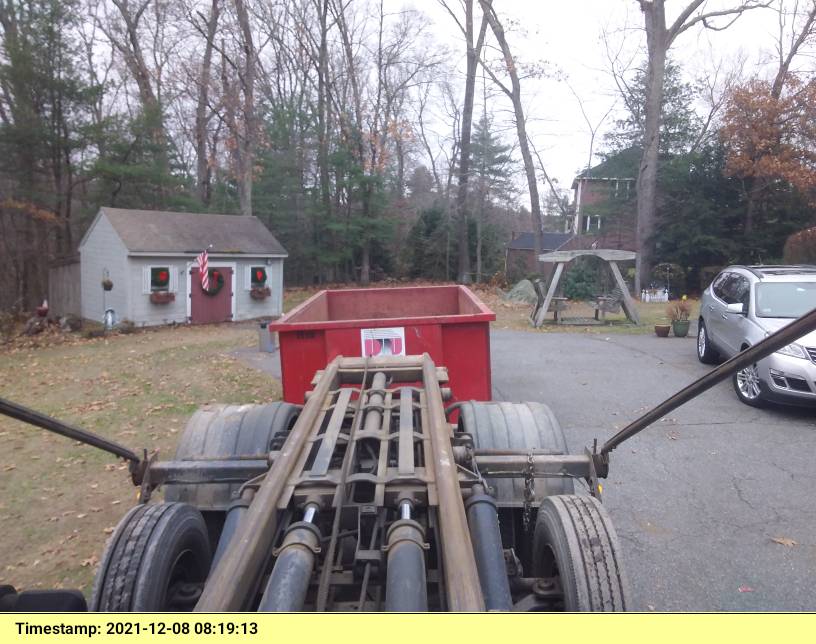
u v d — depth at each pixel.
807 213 28.58
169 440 8.16
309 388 5.38
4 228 28.83
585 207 36.31
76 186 31.05
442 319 5.36
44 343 20.16
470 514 2.88
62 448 7.91
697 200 29.28
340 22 34.59
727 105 28.95
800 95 26.78
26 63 26.33
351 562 2.62
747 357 2.45
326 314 8.68
